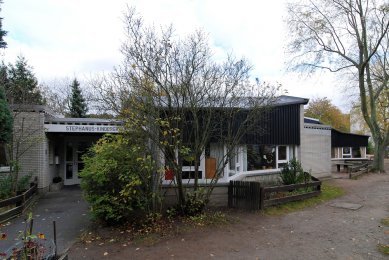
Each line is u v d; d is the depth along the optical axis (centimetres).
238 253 621
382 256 602
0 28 2130
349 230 781
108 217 768
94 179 764
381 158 2330
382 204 1115
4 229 794
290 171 1304
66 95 3550
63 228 803
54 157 1602
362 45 2309
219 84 1018
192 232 751
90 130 1395
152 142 808
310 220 884
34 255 428
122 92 794
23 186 1210
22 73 2283
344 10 2266
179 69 820
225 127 1013
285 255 611
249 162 1355
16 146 1245
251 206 981
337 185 1594
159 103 805
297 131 1557
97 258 594
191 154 880
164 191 915
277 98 1108
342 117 5403
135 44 936
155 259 589
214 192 1037
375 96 2439
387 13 2106
